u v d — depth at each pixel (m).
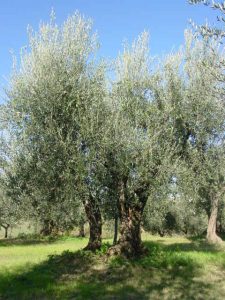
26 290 13.44
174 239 35.25
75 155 15.11
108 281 14.57
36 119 15.46
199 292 13.02
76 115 15.62
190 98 17.72
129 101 16.36
